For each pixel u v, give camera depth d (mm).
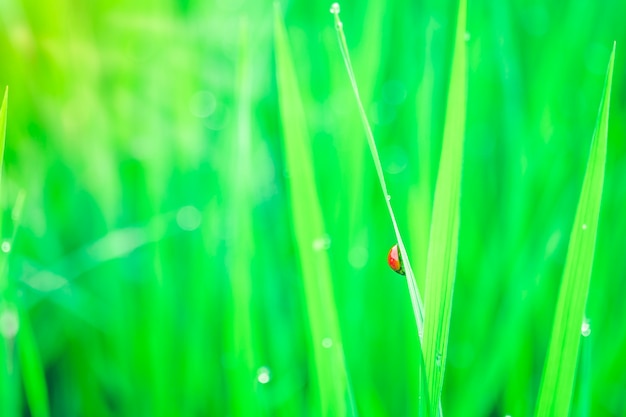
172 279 381
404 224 378
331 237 351
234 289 310
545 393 271
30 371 318
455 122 258
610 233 371
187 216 392
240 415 310
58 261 378
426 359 265
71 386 368
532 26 461
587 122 406
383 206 382
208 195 395
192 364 348
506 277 362
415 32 461
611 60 256
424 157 344
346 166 356
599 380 338
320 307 292
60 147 416
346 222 352
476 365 350
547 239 354
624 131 400
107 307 372
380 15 371
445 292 262
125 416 356
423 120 347
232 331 319
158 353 347
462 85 258
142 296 371
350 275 348
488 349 356
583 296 265
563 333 268
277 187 398
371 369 361
